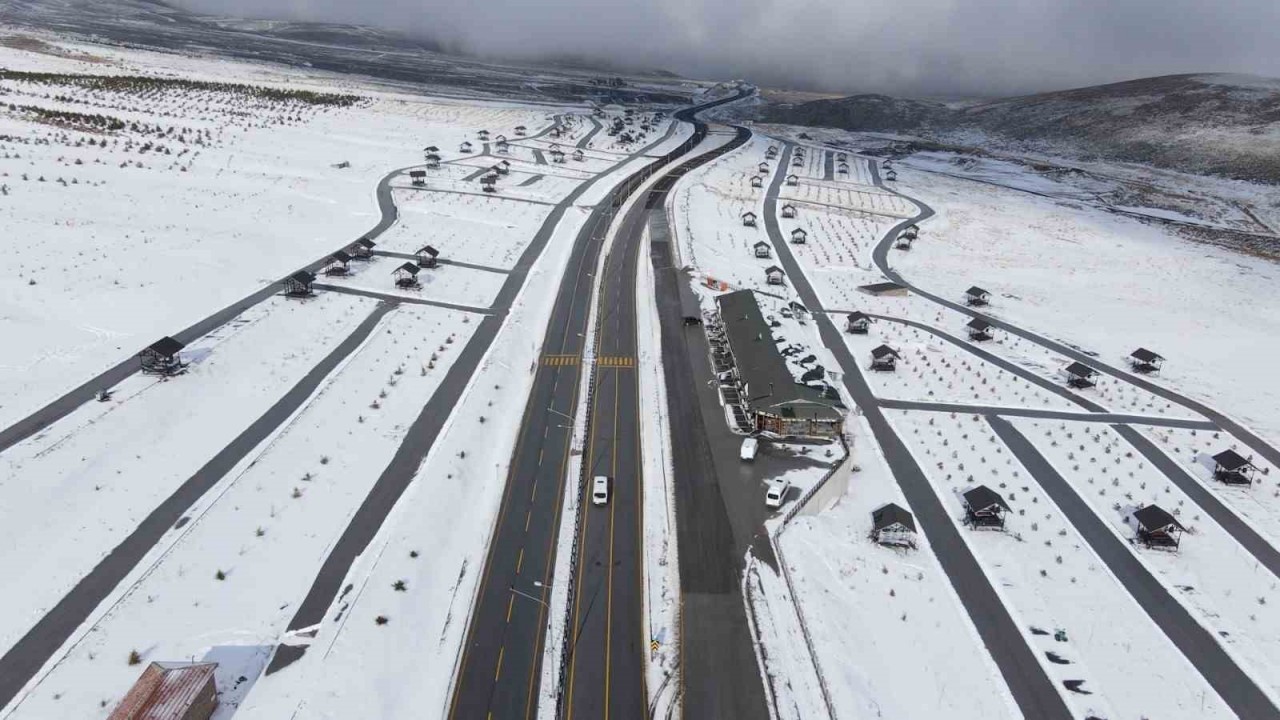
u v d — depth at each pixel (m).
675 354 68.44
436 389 59.19
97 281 70.75
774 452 52.78
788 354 69.06
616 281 87.56
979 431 58.31
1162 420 61.81
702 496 47.31
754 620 37.16
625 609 37.84
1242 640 37.94
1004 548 44.31
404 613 36.97
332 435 51.81
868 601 39.34
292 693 31.97
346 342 66.12
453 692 32.72
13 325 60.97
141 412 51.88
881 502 48.47
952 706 33.34
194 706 29.50
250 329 66.06
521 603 38.12
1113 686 34.78
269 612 36.34
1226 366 74.81
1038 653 36.53
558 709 31.91
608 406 58.72
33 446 46.72
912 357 72.12
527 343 70.06
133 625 35.00
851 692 33.44
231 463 47.66
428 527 43.22
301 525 42.66
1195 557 44.31
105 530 40.97
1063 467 53.66
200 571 38.62
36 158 99.50
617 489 47.88
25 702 30.77
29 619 34.94
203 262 78.69
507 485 48.16
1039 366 71.94
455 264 88.12
